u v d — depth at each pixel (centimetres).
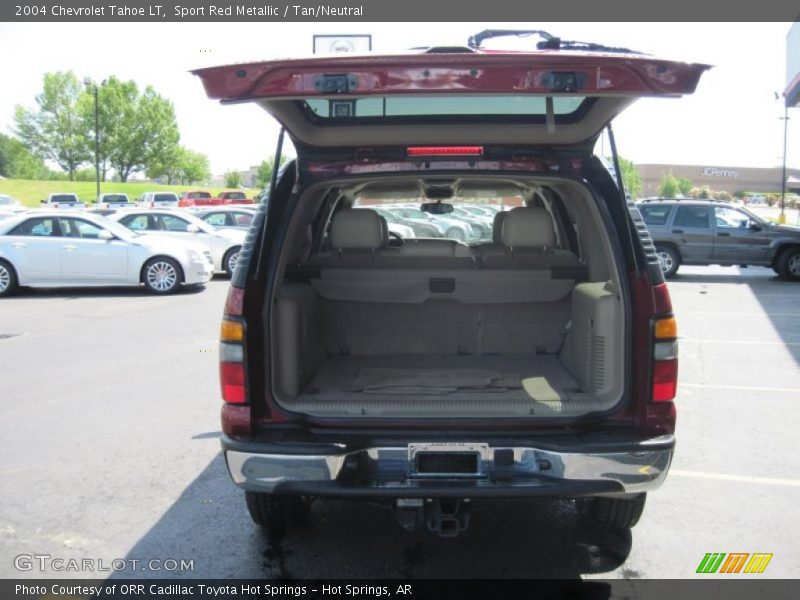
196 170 11456
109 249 1477
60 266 1469
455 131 358
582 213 432
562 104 346
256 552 404
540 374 421
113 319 1176
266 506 399
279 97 298
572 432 342
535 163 364
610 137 346
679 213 1761
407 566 388
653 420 339
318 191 396
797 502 465
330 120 358
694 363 849
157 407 672
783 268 1712
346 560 395
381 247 464
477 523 438
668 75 287
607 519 404
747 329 1071
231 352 341
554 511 453
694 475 509
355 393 381
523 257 454
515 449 330
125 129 10450
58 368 827
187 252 1509
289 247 371
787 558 394
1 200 4762
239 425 341
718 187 10300
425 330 467
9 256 1462
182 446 568
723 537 418
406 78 291
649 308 338
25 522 439
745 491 482
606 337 358
